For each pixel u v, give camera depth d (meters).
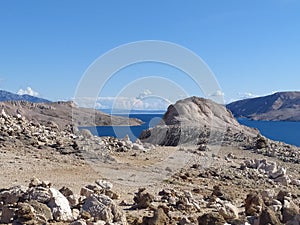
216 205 13.28
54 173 17.14
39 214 9.48
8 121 27.06
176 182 18.05
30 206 9.47
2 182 14.35
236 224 10.09
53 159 20.06
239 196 16.33
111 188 14.87
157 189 16.05
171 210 12.19
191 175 20.12
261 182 20.41
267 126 101.25
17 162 18.47
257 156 28.00
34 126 27.83
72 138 24.55
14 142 22.48
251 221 10.67
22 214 9.32
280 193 14.62
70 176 16.83
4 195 10.60
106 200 10.11
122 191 15.02
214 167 22.42
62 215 9.70
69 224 9.21
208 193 16.23
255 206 12.09
